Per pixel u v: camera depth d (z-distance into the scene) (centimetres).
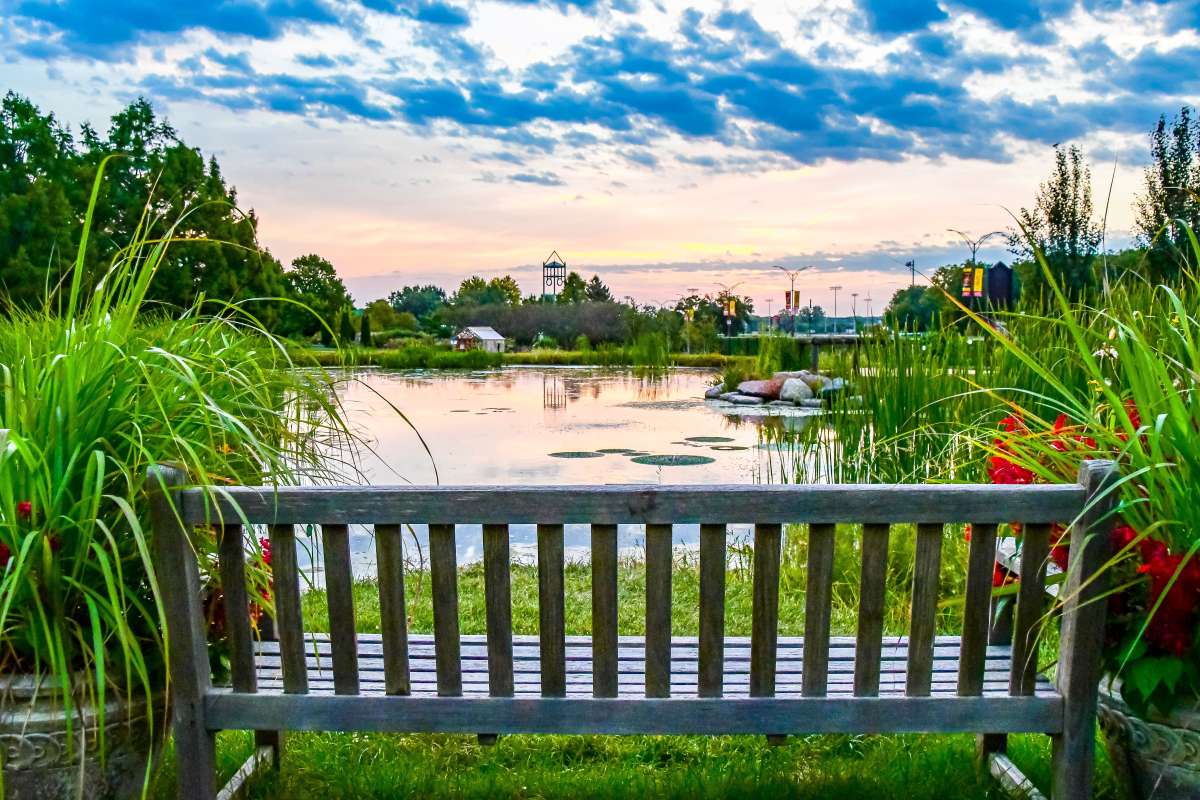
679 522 147
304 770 199
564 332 4009
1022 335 372
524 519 147
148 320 206
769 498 146
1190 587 146
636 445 925
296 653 155
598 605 151
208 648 172
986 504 146
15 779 148
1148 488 158
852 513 147
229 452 182
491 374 2498
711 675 153
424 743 217
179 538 148
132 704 155
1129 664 153
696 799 186
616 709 154
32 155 2203
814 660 153
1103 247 231
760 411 1351
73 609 154
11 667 149
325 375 211
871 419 418
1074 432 193
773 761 203
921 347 408
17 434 144
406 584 378
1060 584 167
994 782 193
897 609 325
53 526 149
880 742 215
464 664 177
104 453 157
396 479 711
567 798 188
